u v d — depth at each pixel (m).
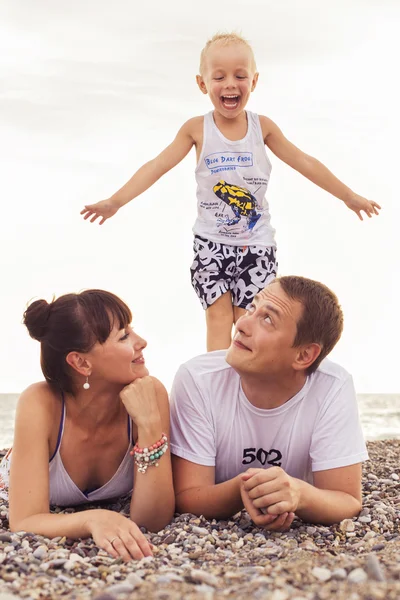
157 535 2.96
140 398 3.05
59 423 3.12
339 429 3.20
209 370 3.27
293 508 2.86
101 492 3.34
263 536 2.95
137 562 2.53
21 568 2.37
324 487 3.20
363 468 4.88
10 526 2.96
